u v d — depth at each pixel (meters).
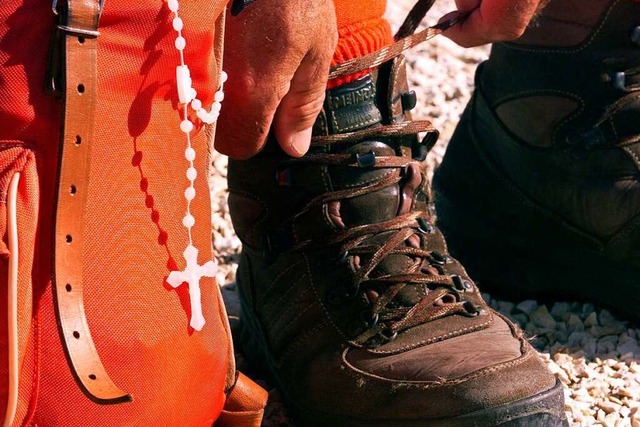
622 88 0.95
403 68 0.87
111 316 0.67
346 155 0.84
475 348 0.82
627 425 0.90
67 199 0.64
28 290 0.64
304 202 0.85
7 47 0.63
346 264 0.84
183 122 0.68
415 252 0.85
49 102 0.64
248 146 0.77
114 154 0.66
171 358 0.70
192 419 0.73
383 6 0.86
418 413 0.80
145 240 0.68
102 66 0.65
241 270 0.92
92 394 0.65
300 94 0.76
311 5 0.72
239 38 0.73
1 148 0.63
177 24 0.66
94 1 0.63
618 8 0.94
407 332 0.83
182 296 0.70
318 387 0.84
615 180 0.97
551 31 0.96
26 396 0.65
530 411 0.79
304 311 0.85
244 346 0.94
